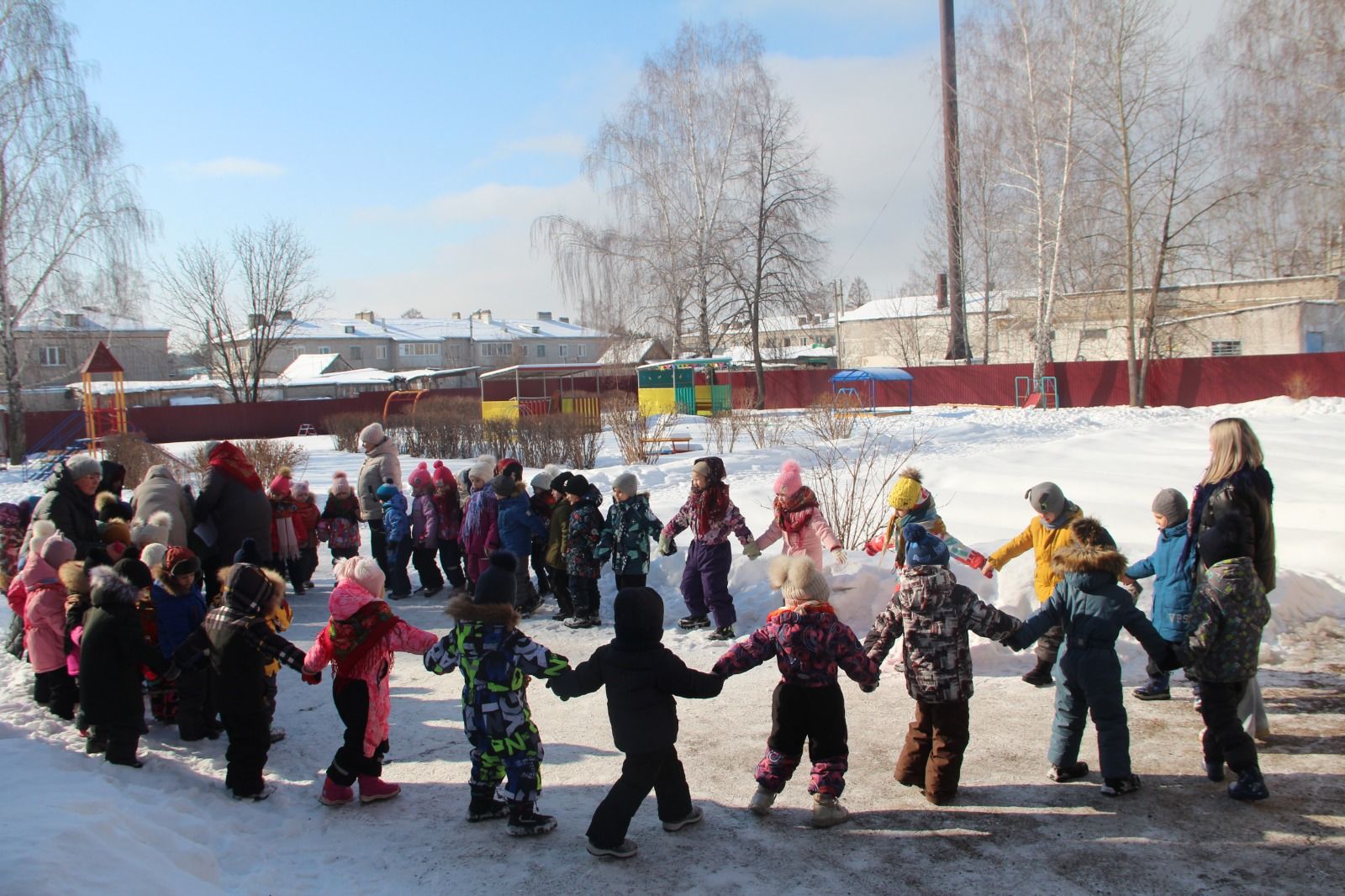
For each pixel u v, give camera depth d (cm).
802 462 1928
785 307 4106
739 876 392
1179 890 363
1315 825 406
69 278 2997
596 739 574
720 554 754
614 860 411
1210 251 3369
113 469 867
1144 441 1881
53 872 328
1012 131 3541
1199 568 514
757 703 612
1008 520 1162
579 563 826
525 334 9631
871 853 406
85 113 2995
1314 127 2719
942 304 5928
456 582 1016
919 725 468
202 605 604
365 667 483
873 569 774
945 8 4131
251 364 5366
